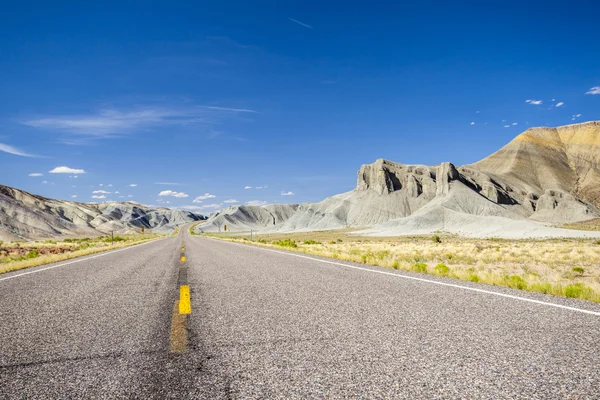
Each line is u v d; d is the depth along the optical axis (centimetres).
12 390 272
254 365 316
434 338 388
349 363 318
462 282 795
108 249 2956
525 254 2709
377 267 1159
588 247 3412
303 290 712
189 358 337
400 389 264
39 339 409
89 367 318
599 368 301
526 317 477
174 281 880
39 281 940
